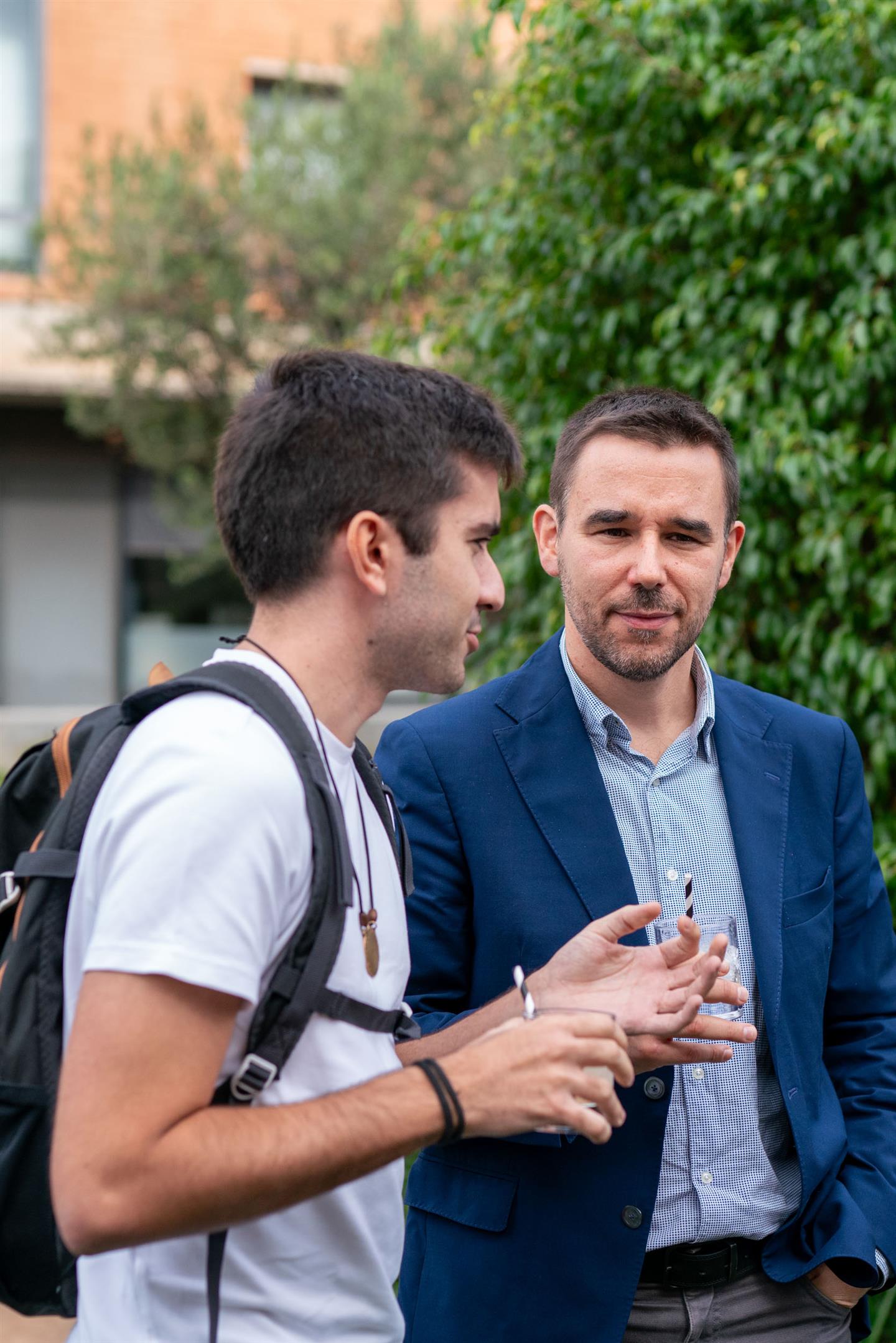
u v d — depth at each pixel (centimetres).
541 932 162
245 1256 110
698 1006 131
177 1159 95
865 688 270
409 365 122
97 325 879
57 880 111
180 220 841
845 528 273
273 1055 105
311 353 121
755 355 284
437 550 117
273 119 904
